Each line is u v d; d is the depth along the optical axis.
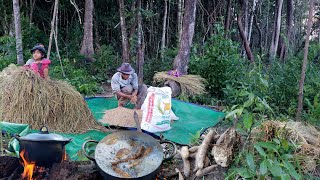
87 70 8.74
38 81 3.96
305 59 3.92
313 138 3.18
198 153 2.89
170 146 3.52
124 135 2.68
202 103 6.05
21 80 3.90
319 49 5.62
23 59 7.45
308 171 2.86
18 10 6.87
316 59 6.38
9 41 7.95
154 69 8.36
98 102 5.39
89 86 6.53
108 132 4.03
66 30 11.59
